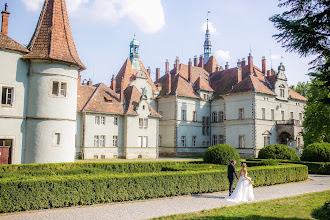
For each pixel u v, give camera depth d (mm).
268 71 61250
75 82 27406
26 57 24906
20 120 24688
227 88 58375
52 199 13609
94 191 14680
